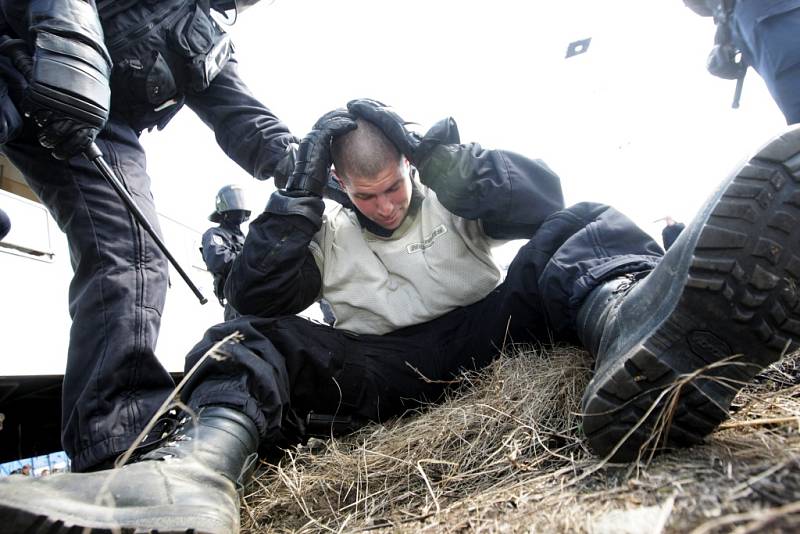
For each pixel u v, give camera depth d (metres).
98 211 1.54
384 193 1.52
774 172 0.72
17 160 1.57
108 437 1.36
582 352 1.27
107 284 1.49
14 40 1.47
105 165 1.47
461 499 0.89
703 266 0.72
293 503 1.13
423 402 1.60
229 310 3.69
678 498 0.61
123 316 1.48
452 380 1.62
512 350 1.52
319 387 1.47
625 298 0.90
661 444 0.78
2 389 2.55
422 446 1.16
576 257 1.21
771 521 0.47
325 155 1.57
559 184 1.58
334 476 1.19
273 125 2.05
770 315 0.72
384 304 1.66
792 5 1.70
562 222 1.38
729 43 2.10
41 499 0.70
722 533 0.51
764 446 0.71
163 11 1.71
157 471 0.84
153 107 1.78
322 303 3.01
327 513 1.05
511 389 1.24
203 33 1.82
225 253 3.70
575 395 1.10
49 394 2.86
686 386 0.73
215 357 1.09
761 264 0.71
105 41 1.60
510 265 1.47
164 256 1.66
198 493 0.82
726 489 0.60
